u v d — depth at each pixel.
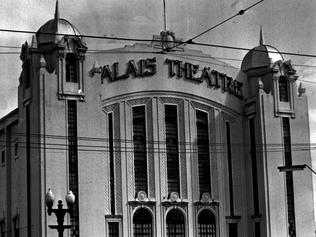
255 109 63.09
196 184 60.81
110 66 59.28
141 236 58.44
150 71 60.50
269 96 63.19
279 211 61.88
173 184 60.22
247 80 64.94
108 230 57.34
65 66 56.41
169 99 60.94
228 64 64.31
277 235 61.31
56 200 54.31
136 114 59.84
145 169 59.34
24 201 56.94
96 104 57.19
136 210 58.47
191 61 62.50
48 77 55.56
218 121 62.75
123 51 59.97
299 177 63.66
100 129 57.34
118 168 58.34
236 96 63.97
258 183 62.31
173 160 60.56
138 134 59.72
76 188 55.41
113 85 59.06
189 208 60.16
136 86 59.88
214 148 62.12
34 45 57.34
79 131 56.00
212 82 62.91
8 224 62.91
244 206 62.78
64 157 55.25
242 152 63.56
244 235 62.28
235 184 62.78
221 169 62.09
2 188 65.25
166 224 59.34
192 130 61.34
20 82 59.16
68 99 56.00
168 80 61.00
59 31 57.53
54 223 54.03
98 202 56.12
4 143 65.19
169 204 59.50
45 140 54.75
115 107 59.03
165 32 61.62
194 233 59.94
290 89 64.38
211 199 61.12
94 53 58.41
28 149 56.69
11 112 62.88
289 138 63.72
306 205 63.47
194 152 61.16
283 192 62.34
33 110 56.06
